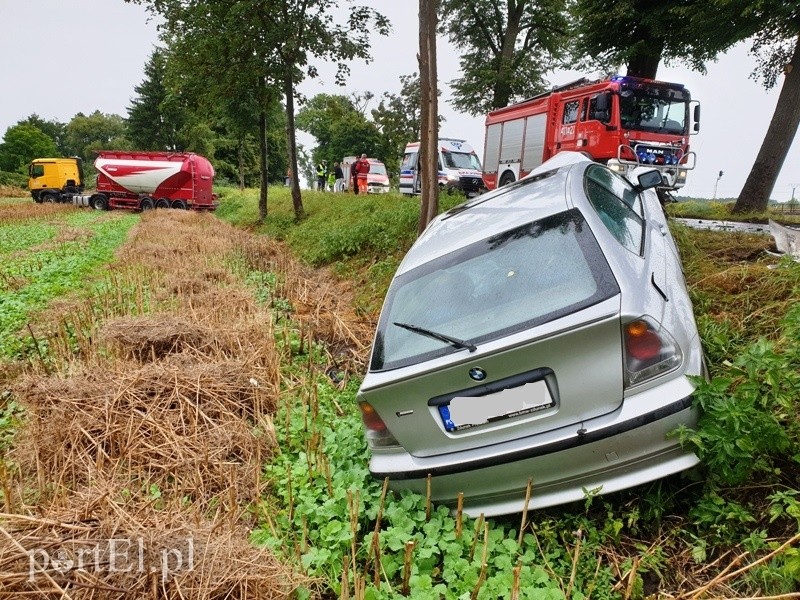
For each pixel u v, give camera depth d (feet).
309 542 9.45
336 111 183.73
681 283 10.84
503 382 8.49
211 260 37.91
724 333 12.87
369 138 181.47
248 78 61.36
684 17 45.50
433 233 12.44
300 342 20.57
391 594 7.86
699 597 7.31
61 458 11.52
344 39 60.95
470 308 9.50
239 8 54.03
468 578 7.91
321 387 16.33
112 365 15.53
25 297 27.53
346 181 95.50
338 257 40.40
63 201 131.44
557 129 49.98
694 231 23.54
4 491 9.36
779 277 14.56
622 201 13.30
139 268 33.60
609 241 9.37
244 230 71.92
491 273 9.87
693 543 8.28
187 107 70.13
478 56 92.22
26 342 20.06
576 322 8.01
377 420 9.72
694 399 7.94
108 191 105.50
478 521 8.59
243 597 7.22
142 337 16.87
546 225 10.14
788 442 8.00
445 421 9.02
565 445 8.13
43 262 39.24
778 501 8.10
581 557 8.32
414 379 8.88
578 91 47.03
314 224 55.67
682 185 44.68
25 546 7.42
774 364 8.59
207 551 7.67
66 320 21.52
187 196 104.32
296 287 31.24
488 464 8.63
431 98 26.30
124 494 10.12
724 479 8.22
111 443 11.99
